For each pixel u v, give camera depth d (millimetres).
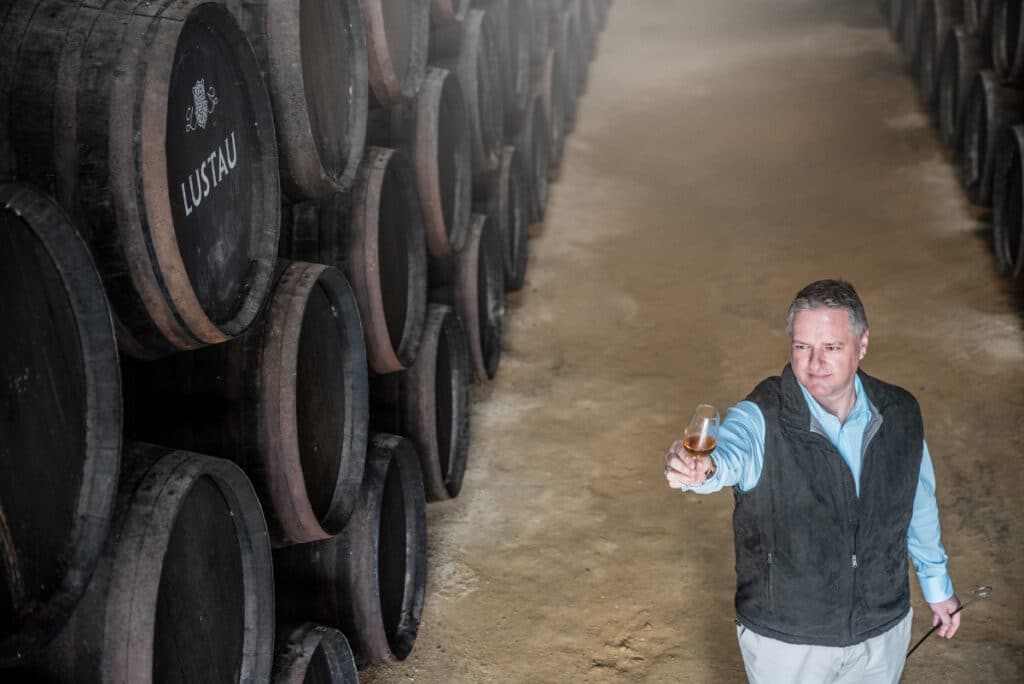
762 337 7074
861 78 11734
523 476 5734
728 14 14797
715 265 8172
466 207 5891
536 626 4641
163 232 2438
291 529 3391
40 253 2049
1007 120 8016
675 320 7406
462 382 5547
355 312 3787
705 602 4723
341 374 3848
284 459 3227
